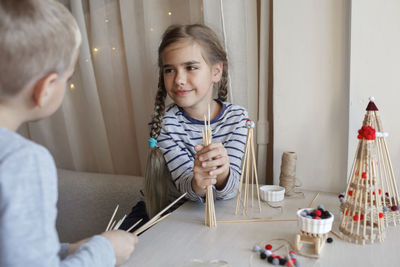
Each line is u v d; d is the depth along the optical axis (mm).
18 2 448
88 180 1422
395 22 847
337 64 938
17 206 415
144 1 1232
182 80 944
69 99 1500
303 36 963
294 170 968
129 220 1066
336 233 705
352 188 692
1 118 479
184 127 1043
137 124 1358
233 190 924
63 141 1560
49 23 469
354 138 925
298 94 994
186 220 801
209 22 1104
